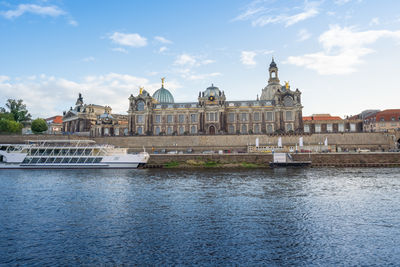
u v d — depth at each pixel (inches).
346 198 1515.7
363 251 836.6
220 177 2375.7
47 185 1956.2
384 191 1702.8
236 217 1171.3
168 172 2768.2
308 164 3154.5
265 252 831.7
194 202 1430.9
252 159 3344.0
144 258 794.2
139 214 1219.2
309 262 770.2
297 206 1347.2
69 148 3095.5
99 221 1123.9
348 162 3272.6
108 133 5541.3
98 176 2438.5
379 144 4084.6
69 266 751.1
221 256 805.9
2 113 5649.6
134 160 3075.8
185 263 764.6
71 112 6254.9
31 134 4628.4
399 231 999.0
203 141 4382.4
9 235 972.6
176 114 5032.0
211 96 4945.9
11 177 2375.7
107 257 801.6
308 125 5064.0
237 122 4936.0
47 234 981.2
